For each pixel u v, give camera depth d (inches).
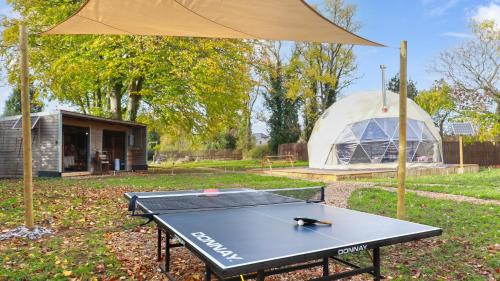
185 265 171.3
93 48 611.5
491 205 304.7
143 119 829.8
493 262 169.0
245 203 169.3
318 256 89.1
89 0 180.5
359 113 727.7
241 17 202.2
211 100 722.8
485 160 909.8
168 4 187.3
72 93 738.2
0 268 162.6
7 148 603.2
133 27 230.7
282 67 1218.0
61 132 577.9
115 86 754.2
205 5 186.4
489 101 858.1
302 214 140.7
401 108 213.5
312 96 1178.0
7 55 669.3
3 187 407.5
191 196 190.9
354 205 311.4
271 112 1273.4
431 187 416.5
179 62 645.3
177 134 875.4
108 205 311.7
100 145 683.4
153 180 514.6
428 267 165.5
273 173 674.2
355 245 95.4
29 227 223.0
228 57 730.8
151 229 233.8
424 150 724.0
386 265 168.4
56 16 609.0
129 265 170.6
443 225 236.1
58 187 413.7
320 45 1179.3
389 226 117.5
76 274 157.3
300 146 1173.7
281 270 142.4
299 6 177.0
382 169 672.4
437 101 920.3
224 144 1508.4
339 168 711.1
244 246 94.0
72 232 226.8
